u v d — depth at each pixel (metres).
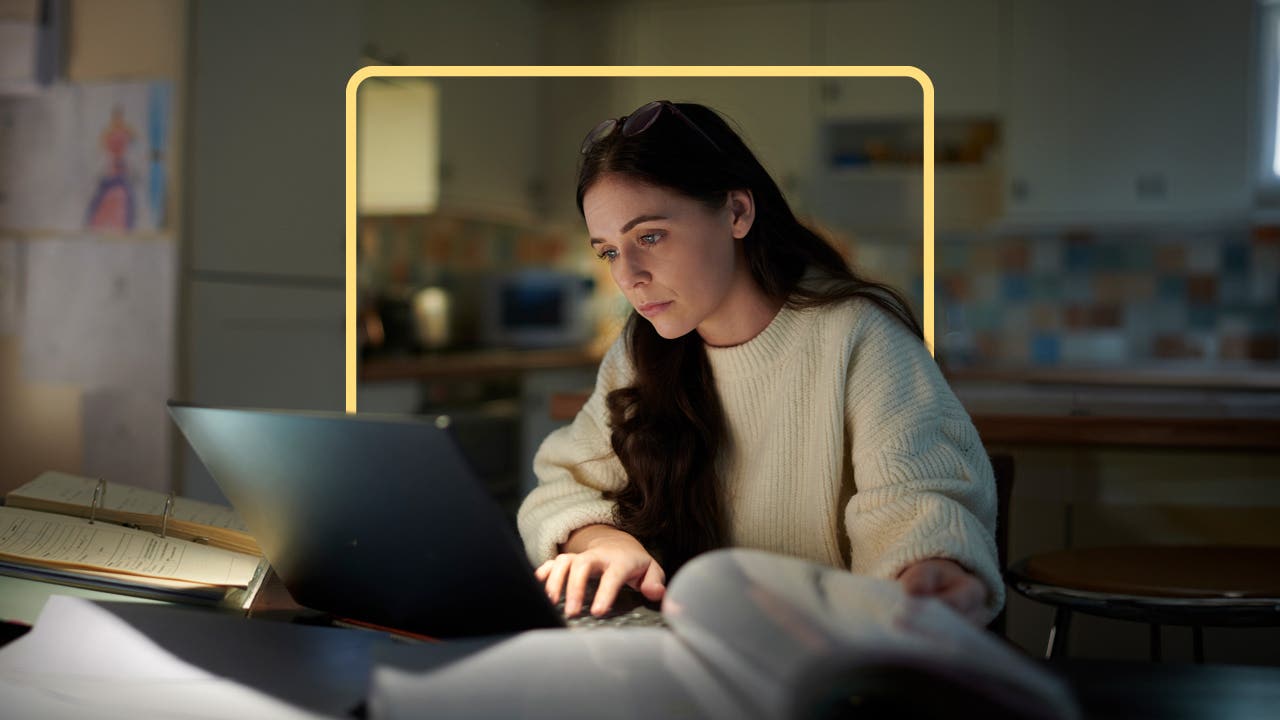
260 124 2.52
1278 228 4.25
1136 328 4.41
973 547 0.78
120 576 0.83
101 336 2.36
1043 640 1.90
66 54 2.39
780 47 4.44
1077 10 4.11
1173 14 4.02
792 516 1.11
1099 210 4.11
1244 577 1.32
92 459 2.37
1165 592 1.27
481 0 4.21
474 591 0.67
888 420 1.01
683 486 1.12
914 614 0.49
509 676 0.54
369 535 0.69
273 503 0.73
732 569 0.58
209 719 0.58
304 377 2.69
